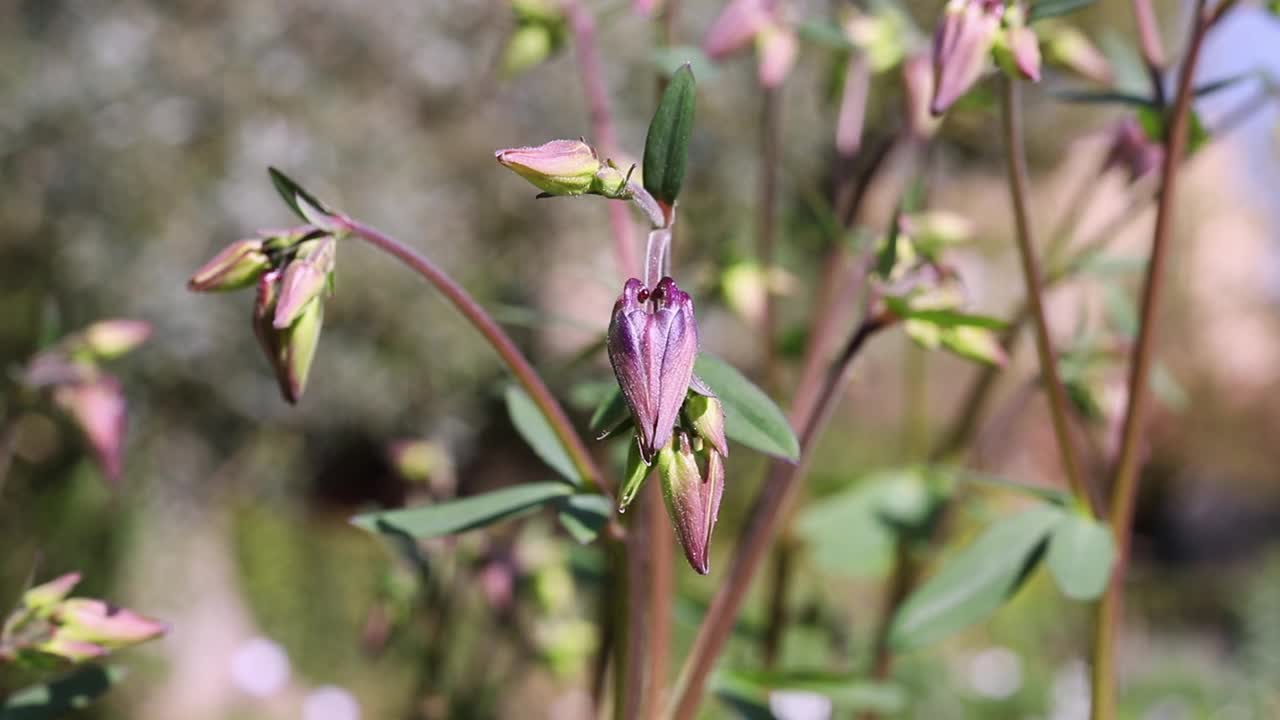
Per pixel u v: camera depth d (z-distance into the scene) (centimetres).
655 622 42
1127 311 49
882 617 53
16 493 96
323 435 113
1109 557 41
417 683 56
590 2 54
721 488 35
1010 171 42
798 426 47
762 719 45
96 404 46
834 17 54
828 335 48
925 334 41
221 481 106
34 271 97
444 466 53
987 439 52
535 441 42
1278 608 142
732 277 50
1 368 99
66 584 40
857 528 53
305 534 123
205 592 106
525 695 73
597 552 53
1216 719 138
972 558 42
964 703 118
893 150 52
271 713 105
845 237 49
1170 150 42
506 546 51
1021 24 40
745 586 41
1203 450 211
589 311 106
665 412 34
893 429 138
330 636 114
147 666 101
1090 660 43
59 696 41
